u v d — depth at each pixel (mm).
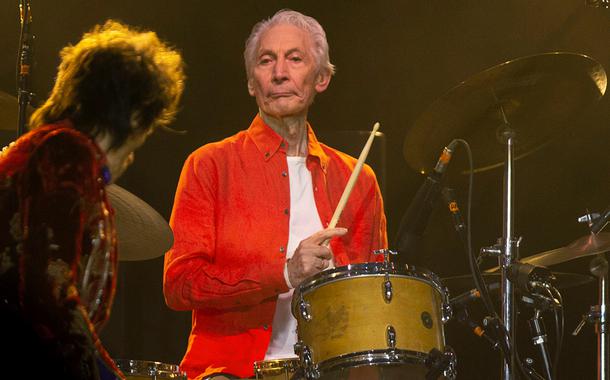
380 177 15047
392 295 10281
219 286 11664
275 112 12656
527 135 13828
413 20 19281
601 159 18297
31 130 7375
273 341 12109
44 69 17641
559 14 18656
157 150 17672
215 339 12000
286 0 19109
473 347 18438
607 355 12914
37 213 6594
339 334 10180
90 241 6875
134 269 17453
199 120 18625
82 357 6609
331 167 13320
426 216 12008
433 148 13578
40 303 6438
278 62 12648
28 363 6621
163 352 17406
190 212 12273
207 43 18781
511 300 12227
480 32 19047
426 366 10133
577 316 18047
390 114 19250
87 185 6812
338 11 19344
